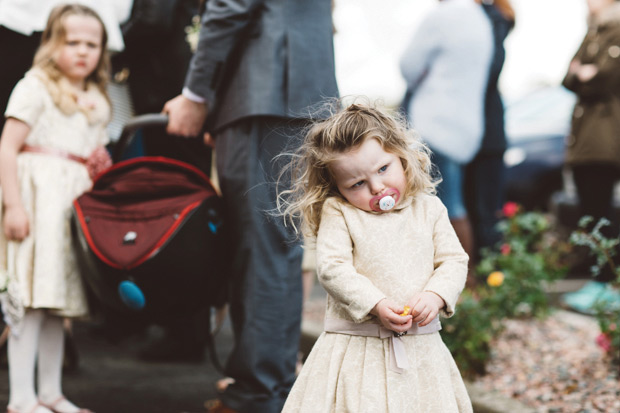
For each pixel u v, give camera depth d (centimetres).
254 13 270
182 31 392
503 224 495
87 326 497
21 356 291
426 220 213
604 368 361
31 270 291
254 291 266
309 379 204
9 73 379
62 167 302
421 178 213
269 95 262
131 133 309
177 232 258
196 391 351
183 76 392
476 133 460
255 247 266
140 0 381
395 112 229
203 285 269
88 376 372
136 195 284
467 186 501
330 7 284
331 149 205
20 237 290
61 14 311
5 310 288
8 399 321
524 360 386
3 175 290
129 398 336
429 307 195
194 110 281
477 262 495
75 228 285
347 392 196
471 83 456
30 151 300
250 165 266
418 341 201
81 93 318
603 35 486
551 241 545
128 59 407
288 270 271
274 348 267
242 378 269
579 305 511
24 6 357
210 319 294
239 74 270
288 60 266
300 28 271
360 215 208
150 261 256
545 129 822
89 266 270
